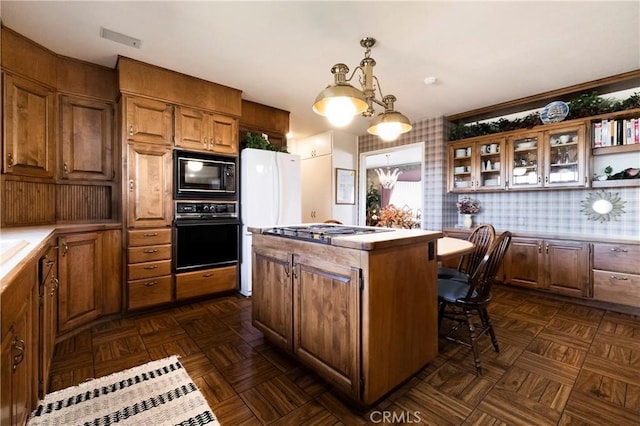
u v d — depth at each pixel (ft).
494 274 6.60
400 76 9.65
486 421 4.74
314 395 5.39
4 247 4.35
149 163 9.09
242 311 9.47
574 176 10.41
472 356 6.75
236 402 5.17
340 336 5.09
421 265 5.75
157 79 9.17
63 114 8.56
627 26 6.89
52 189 8.50
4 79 7.05
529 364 6.41
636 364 6.38
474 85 10.34
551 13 6.45
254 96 11.62
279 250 6.48
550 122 10.85
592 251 9.74
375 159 25.30
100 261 8.32
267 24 6.95
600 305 9.80
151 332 7.92
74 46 7.98
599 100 9.85
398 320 5.21
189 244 9.84
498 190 12.16
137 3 6.23
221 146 10.61
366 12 6.46
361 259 4.71
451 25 6.91
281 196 11.54
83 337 7.57
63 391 5.38
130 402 5.13
